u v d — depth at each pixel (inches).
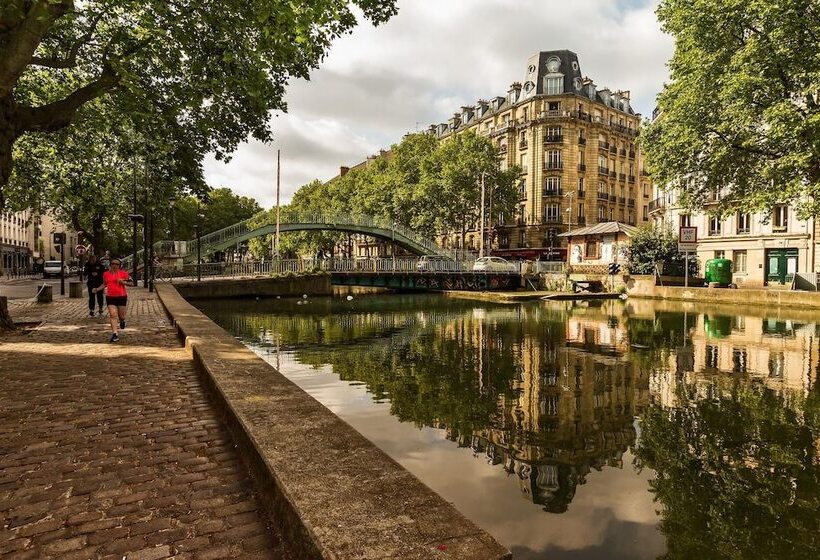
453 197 1982.0
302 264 1465.3
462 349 473.1
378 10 472.4
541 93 2329.0
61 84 591.8
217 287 1267.2
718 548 132.3
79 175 986.7
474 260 1845.5
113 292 374.3
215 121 503.8
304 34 362.0
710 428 232.4
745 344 482.9
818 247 1187.9
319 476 102.6
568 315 825.5
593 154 2338.8
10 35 341.1
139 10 414.6
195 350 279.4
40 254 2733.8
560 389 309.9
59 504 118.8
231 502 119.1
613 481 175.6
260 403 161.2
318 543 76.5
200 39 439.5
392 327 666.8
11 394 219.0
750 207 800.9
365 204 2262.6
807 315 780.0
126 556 96.6
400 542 76.3
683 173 901.8
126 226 1387.8
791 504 157.9
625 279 1285.7
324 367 386.3
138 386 234.7
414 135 2268.7
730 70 784.3
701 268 1444.4
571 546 133.1
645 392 299.6
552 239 2201.0
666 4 881.5
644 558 127.5
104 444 159.5
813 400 277.7
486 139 2079.2
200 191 584.4
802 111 705.0
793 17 687.7
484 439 219.9
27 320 484.7
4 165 385.4
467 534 79.1
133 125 564.7
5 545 100.8
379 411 263.3
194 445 158.7
